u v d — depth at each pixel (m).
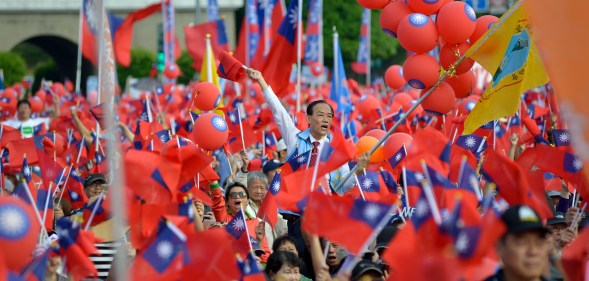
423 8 19.09
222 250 12.35
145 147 20.00
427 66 18.95
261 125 28.89
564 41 10.84
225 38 49.34
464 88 19.48
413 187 14.49
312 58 50.72
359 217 12.51
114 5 112.50
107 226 15.27
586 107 10.77
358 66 59.25
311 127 18.78
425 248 10.88
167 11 63.41
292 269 14.55
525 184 12.67
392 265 10.95
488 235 10.53
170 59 63.38
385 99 39.62
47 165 20.00
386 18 19.64
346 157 14.29
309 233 13.63
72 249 12.69
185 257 12.37
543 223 11.96
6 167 22.73
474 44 17.81
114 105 15.63
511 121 25.98
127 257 13.95
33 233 11.14
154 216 13.49
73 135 30.33
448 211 12.58
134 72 100.94
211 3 63.56
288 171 17.58
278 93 29.45
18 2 112.50
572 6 10.77
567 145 18.19
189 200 13.47
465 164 12.70
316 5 50.31
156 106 40.59
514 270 11.09
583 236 12.55
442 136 14.23
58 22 114.44
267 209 17.30
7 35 113.31
